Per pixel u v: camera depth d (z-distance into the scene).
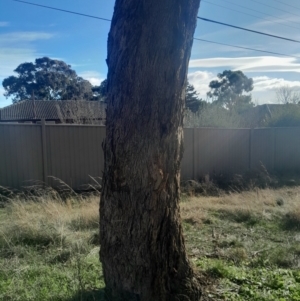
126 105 2.20
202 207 6.43
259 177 10.43
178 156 2.37
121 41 2.20
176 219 2.41
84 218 5.06
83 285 2.73
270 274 3.13
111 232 2.31
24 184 7.42
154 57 2.16
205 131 10.35
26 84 40.31
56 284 2.86
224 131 10.78
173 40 2.19
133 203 2.25
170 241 2.36
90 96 36.25
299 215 5.56
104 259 2.38
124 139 2.21
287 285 2.89
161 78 2.19
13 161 7.32
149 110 2.19
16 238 4.08
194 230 5.05
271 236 4.87
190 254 3.82
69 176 8.02
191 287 2.40
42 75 39.28
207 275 2.83
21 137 7.40
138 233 2.26
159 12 2.12
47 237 4.14
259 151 11.76
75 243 3.94
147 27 2.13
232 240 4.43
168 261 2.35
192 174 10.09
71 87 38.78
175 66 2.23
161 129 2.22
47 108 24.30
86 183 8.23
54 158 7.81
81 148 8.18
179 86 2.29
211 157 10.52
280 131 12.28
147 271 2.28
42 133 7.62
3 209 5.70
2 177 7.20
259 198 7.09
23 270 3.16
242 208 6.13
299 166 12.72
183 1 2.20
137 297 2.28
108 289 2.39
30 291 2.72
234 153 11.09
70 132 8.02
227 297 2.58
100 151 8.45
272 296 2.64
